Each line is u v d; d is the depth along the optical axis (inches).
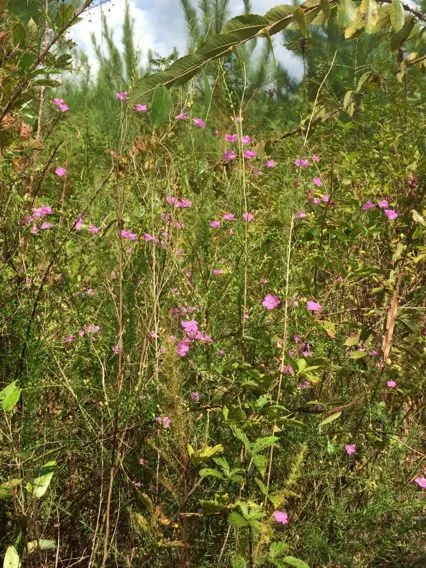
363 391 83.7
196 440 65.1
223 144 107.6
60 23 66.7
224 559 66.1
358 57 248.8
